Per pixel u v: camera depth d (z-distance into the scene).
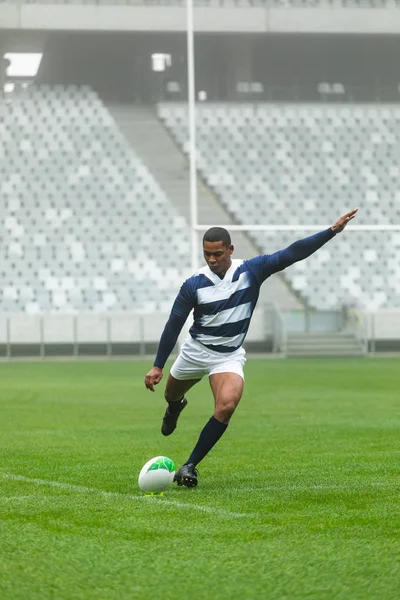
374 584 3.91
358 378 20.52
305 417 12.22
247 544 4.58
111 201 35.12
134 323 31.11
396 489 6.26
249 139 35.12
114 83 39.09
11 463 7.81
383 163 34.62
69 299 32.84
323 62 33.78
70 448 8.94
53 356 30.69
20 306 32.44
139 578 3.99
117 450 8.77
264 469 7.38
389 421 11.62
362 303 33.53
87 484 6.58
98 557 4.34
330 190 34.56
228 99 35.38
